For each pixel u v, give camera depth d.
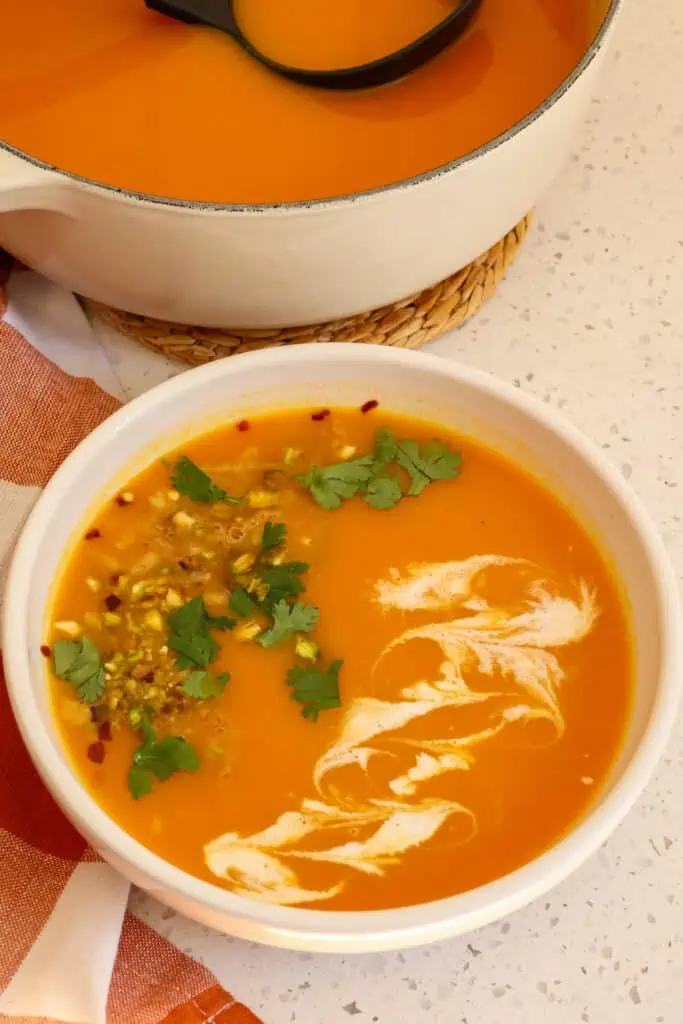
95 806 0.48
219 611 0.54
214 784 0.51
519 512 0.56
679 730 0.56
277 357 0.56
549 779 0.52
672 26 0.73
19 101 0.59
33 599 0.53
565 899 0.54
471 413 0.57
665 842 0.55
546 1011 0.52
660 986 0.53
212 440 0.58
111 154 0.58
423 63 0.59
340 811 0.51
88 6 0.61
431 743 0.52
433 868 0.50
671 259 0.66
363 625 0.54
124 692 0.53
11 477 0.59
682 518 0.60
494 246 0.64
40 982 0.51
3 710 0.55
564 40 0.60
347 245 0.54
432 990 0.53
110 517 0.56
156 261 0.55
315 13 0.62
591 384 0.63
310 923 0.47
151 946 0.53
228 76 0.59
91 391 0.61
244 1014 0.52
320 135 0.58
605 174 0.68
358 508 0.56
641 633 0.53
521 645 0.54
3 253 0.63
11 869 0.53
